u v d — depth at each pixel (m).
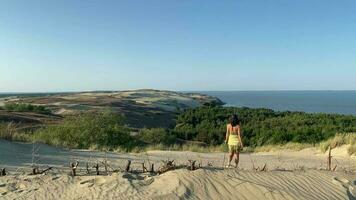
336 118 48.03
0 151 13.66
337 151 22.08
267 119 59.41
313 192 9.18
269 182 9.28
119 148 21.77
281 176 9.95
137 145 26.05
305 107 143.62
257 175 9.73
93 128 23.86
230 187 8.61
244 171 10.00
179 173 9.02
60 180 8.84
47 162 12.86
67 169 10.89
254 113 71.75
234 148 12.40
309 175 10.40
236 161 12.49
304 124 47.16
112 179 8.73
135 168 12.12
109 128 24.55
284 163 17.56
